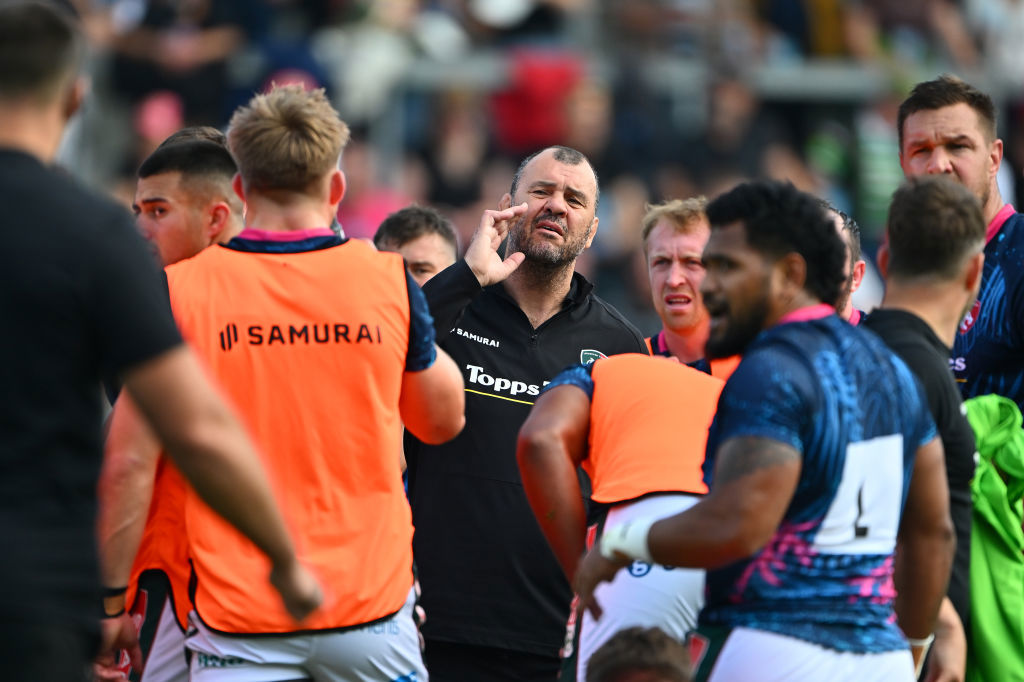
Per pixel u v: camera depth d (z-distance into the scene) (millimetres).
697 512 10273
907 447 10961
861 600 10719
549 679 15703
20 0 9680
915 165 16359
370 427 12398
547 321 16469
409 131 38562
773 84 38906
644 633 10789
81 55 9773
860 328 11250
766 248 10844
